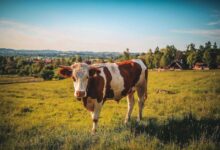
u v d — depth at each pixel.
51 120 11.22
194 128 6.32
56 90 27.27
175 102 12.73
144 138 5.57
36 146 5.43
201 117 7.57
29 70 72.12
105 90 7.61
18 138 6.22
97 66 7.55
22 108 14.59
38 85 36.72
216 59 67.81
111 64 8.28
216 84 21.73
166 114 9.87
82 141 5.53
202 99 13.30
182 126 6.57
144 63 9.63
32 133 7.16
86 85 6.77
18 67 76.38
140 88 9.40
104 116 11.02
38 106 15.66
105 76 7.55
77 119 11.29
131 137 5.68
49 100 18.81
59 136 6.11
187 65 74.75
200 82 25.12
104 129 6.73
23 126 9.16
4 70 74.44
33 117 12.29
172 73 47.41
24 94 23.08
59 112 13.41
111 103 14.80
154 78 35.44
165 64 78.00
